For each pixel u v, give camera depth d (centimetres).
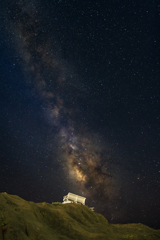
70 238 1287
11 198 1430
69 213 1833
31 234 1001
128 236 1703
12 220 944
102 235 1379
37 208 1504
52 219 1482
